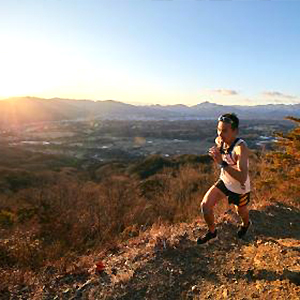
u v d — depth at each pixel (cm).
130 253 408
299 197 677
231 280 333
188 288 327
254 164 1025
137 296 318
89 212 1230
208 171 2147
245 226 407
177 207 1350
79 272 374
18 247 546
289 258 362
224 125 334
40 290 345
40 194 1834
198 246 409
